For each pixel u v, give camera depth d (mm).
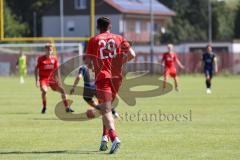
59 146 41156
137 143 42156
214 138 44406
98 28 38438
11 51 189250
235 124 53406
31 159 35781
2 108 72250
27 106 75062
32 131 49469
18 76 182375
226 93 98500
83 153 37969
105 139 38531
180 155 36875
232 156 36438
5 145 41750
